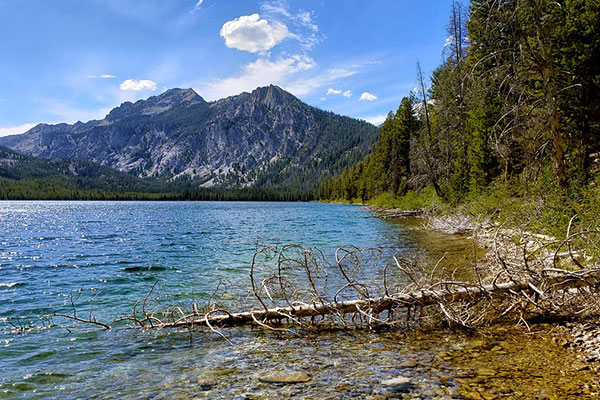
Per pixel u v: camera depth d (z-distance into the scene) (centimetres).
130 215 6266
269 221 4219
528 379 419
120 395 423
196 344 590
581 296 657
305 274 1131
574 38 1627
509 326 620
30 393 435
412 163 4031
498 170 2695
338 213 5781
